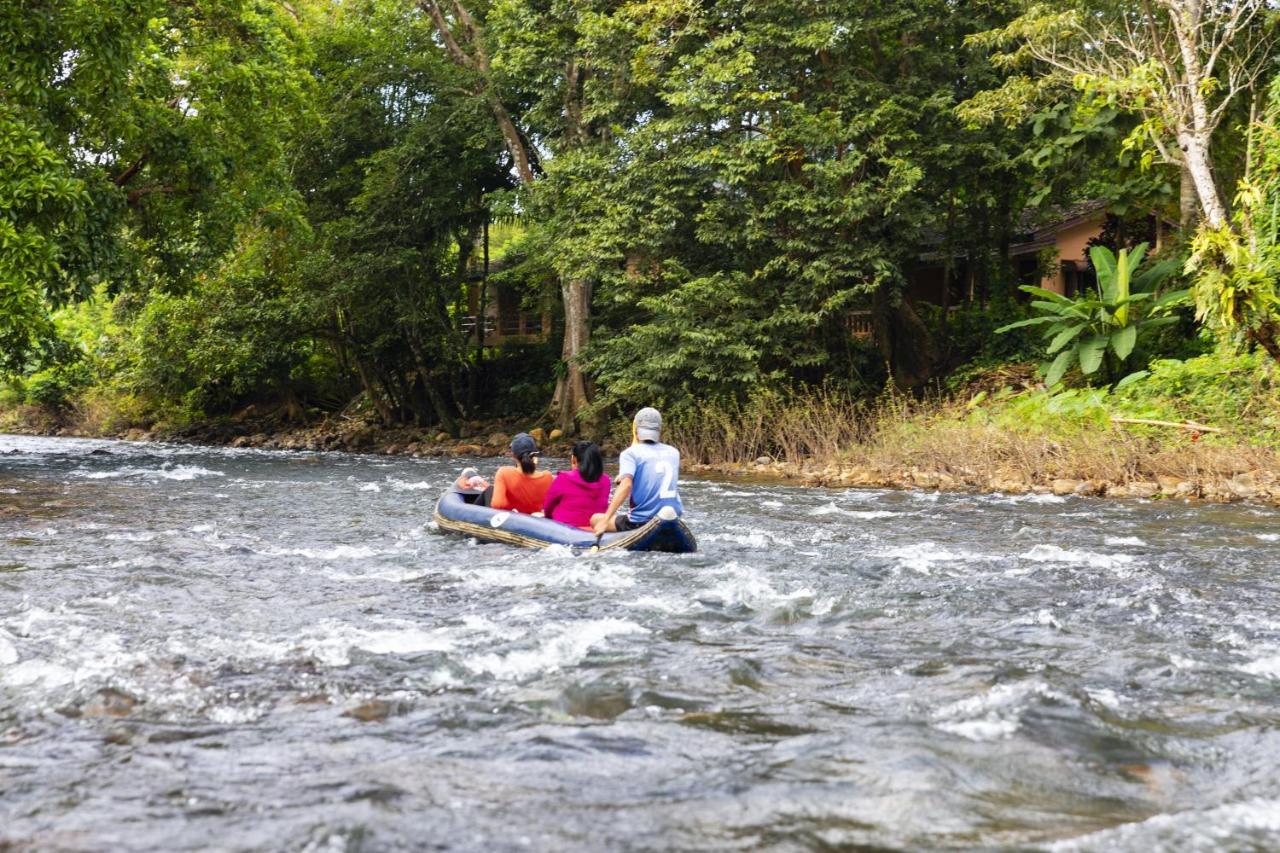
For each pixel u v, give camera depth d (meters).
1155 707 4.17
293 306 28.59
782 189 20.22
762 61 20.64
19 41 15.42
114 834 2.91
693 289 20.59
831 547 8.86
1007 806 3.14
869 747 3.65
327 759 3.55
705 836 2.90
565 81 24.70
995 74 21.42
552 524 8.62
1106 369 19.95
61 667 4.72
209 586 6.90
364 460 22.98
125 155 19.59
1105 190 21.16
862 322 25.84
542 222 25.53
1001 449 15.95
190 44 21.16
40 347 25.19
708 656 4.99
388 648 5.13
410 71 28.89
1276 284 14.58
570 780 3.34
